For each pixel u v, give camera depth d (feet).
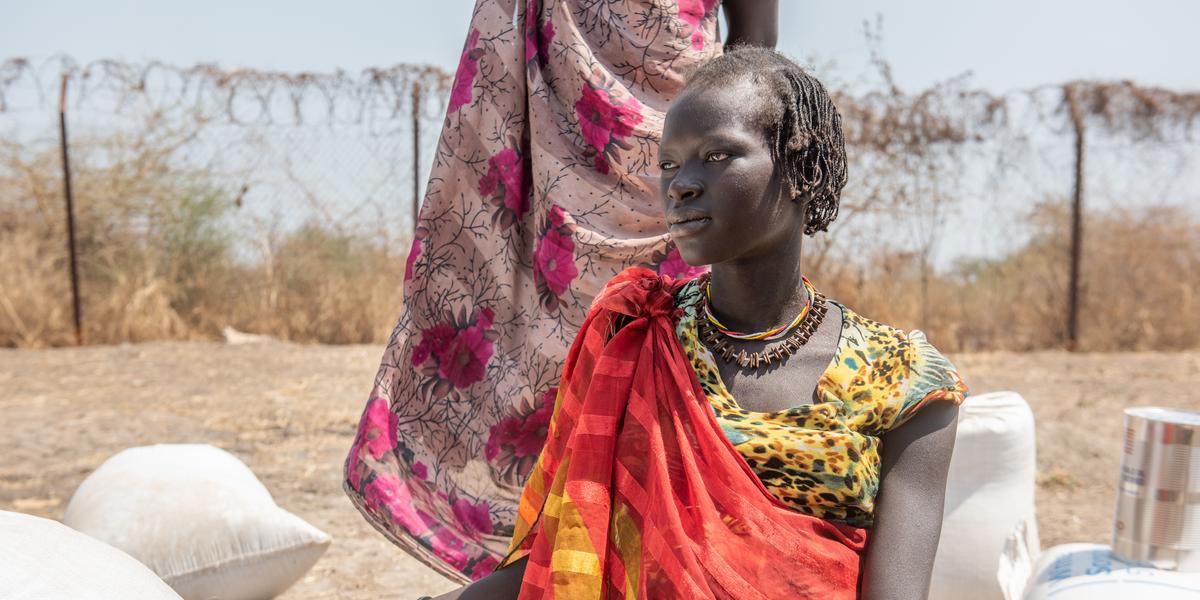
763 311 4.95
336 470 17.15
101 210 34.65
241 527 9.76
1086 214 34.17
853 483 4.63
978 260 34.35
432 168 8.36
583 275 7.95
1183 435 7.45
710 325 5.01
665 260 7.97
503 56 8.24
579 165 8.04
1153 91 31.45
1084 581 7.50
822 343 4.92
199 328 34.63
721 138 4.60
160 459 10.36
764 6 8.62
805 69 4.95
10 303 32.04
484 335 8.34
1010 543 9.55
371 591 11.60
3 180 34.55
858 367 4.81
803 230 5.06
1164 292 34.22
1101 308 34.01
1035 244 33.99
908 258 31.76
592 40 8.11
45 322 32.58
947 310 33.53
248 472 10.74
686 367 4.79
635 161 7.93
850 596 4.63
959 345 33.04
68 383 24.91
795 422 4.67
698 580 4.48
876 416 4.71
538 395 8.07
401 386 8.26
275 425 20.53
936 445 4.78
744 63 4.82
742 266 4.91
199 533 9.64
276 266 35.06
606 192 7.98
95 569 5.95
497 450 8.19
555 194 8.01
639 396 4.88
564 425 5.36
